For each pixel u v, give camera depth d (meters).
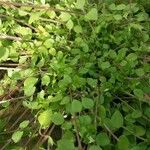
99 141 0.29
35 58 0.37
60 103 0.32
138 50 0.37
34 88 0.34
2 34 0.40
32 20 0.39
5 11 0.43
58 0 0.45
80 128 0.30
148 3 0.44
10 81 0.38
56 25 0.42
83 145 0.32
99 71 0.36
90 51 0.38
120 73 0.35
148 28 0.40
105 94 0.34
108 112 0.33
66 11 0.39
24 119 0.37
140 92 0.32
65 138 0.30
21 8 0.40
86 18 0.37
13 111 0.36
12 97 0.39
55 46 0.39
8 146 0.34
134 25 0.38
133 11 0.40
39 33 0.41
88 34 0.40
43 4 0.41
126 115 0.32
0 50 0.36
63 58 0.36
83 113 0.33
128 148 0.28
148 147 0.29
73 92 0.34
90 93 0.34
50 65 0.36
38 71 0.37
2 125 0.35
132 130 0.30
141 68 0.35
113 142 0.31
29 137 0.34
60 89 0.34
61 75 0.35
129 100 0.35
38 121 0.34
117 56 0.36
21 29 0.41
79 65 0.37
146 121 0.32
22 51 0.40
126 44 0.38
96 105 0.32
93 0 0.45
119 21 0.40
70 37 0.41
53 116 0.31
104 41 0.39
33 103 0.33
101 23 0.39
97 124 0.31
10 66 0.42
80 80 0.34
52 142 0.31
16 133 0.32
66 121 0.31
